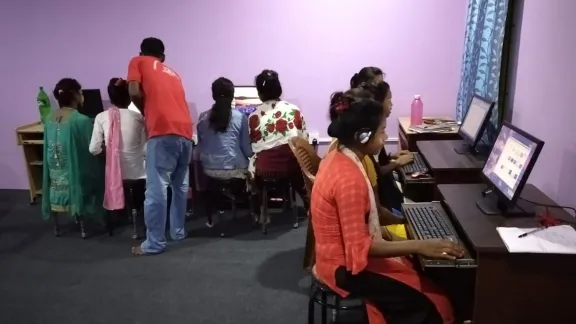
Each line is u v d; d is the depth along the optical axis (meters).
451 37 3.94
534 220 1.94
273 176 3.37
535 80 2.56
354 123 1.76
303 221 3.74
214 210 3.99
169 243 3.43
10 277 3.02
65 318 2.58
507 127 2.12
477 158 2.77
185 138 3.25
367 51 4.04
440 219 2.09
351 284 1.82
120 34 4.16
